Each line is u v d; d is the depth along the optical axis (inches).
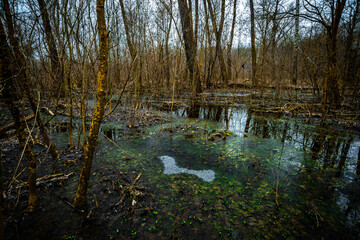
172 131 210.2
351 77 330.6
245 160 146.6
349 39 301.9
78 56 147.9
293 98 411.5
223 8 330.0
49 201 94.4
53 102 257.4
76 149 152.1
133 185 110.1
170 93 484.1
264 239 78.8
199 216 90.4
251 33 356.5
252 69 453.1
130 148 163.3
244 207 97.1
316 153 159.2
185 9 361.1
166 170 130.3
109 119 249.1
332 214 92.9
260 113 310.2
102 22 66.7
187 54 390.9
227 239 78.5
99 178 116.4
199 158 148.6
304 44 306.0
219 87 620.1
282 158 150.4
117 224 83.4
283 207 97.6
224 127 231.5
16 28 87.7
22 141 77.4
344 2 194.2
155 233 80.1
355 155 154.8
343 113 271.7
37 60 131.0
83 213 87.9
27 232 77.1
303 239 79.0
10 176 111.3
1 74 66.0
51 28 133.0
